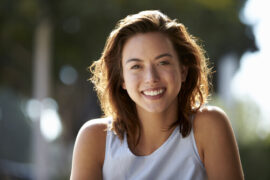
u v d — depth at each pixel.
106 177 2.86
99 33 13.45
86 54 14.45
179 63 2.75
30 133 19.94
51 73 15.72
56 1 12.93
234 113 12.90
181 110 2.82
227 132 2.78
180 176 2.77
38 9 13.00
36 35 14.29
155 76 2.65
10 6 12.99
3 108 18.98
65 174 14.20
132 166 2.80
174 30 2.75
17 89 16.97
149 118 2.78
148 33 2.70
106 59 2.87
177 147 2.77
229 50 15.76
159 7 12.77
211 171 2.76
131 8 12.64
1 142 19.09
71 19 13.38
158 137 2.80
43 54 14.65
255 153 11.39
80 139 2.91
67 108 18.38
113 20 12.91
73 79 17.45
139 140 2.83
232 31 14.48
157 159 2.76
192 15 13.30
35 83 15.02
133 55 2.69
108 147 2.85
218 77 17.64
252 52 15.76
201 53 2.90
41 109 14.98
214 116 2.79
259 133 12.16
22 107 19.30
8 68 15.99
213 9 13.47
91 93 17.62
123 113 2.87
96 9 12.62
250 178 11.27
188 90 2.88
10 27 13.51
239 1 14.41
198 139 2.78
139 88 2.69
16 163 18.88
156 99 2.67
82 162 2.88
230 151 2.76
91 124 2.92
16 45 14.83
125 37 2.74
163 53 2.67
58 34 14.23
